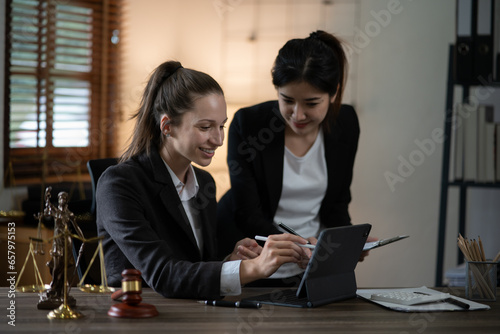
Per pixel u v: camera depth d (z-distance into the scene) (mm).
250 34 4012
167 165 1821
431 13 3676
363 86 3793
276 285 2232
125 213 1695
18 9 3770
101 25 4156
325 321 1443
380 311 1561
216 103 1731
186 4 4125
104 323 1380
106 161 2020
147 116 1807
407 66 3725
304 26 3904
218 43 4066
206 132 1729
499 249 3463
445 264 3693
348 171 2309
